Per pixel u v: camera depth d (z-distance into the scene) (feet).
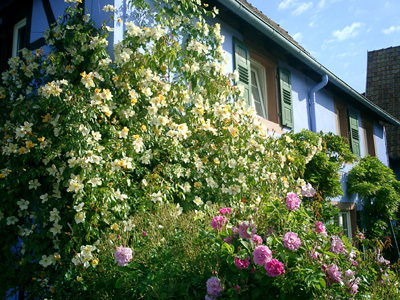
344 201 28.81
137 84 13.19
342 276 9.48
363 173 29.37
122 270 8.71
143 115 13.12
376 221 30.66
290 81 24.44
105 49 13.29
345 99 32.14
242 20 19.61
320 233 9.56
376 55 51.03
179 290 8.33
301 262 8.63
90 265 10.49
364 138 37.04
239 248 8.69
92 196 11.06
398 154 42.42
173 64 14.40
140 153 12.80
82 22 13.91
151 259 9.07
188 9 16.40
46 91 11.63
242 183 14.66
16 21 18.85
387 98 46.80
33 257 11.94
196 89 15.17
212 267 8.50
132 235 11.61
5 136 13.10
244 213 10.50
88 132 11.28
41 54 14.62
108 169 11.49
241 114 15.55
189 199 13.62
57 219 11.48
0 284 12.62
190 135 14.15
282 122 22.85
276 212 9.36
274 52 23.40
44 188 12.43
